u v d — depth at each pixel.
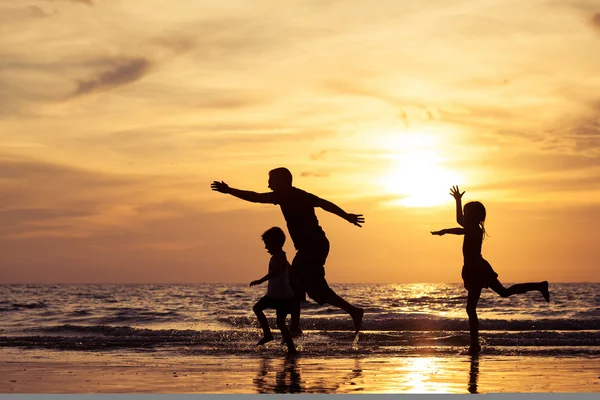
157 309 23.81
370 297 44.16
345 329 13.35
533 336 10.70
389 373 6.57
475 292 8.72
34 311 22.70
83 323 16.27
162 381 6.11
